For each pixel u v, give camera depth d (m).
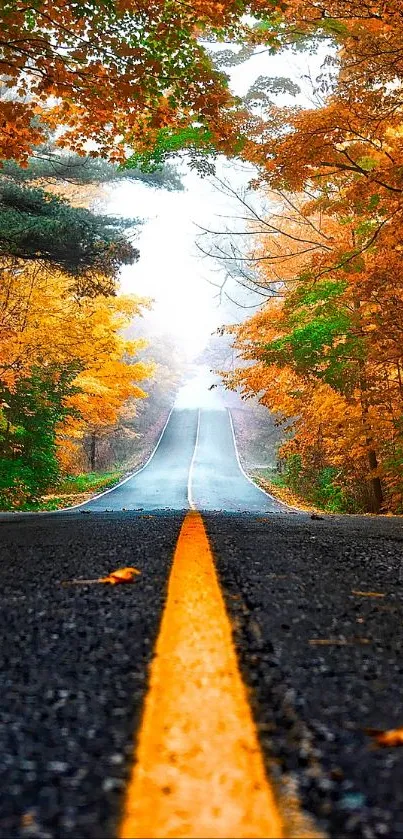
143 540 4.42
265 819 0.68
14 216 17.09
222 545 4.11
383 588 2.72
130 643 1.62
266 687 1.25
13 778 0.82
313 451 30.92
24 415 24.17
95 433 50.44
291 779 0.81
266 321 20.83
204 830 0.66
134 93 9.09
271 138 11.59
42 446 24.80
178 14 8.31
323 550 4.12
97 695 1.21
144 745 0.91
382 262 13.65
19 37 8.44
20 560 3.41
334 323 15.88
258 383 22.44
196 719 1.02
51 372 24.58
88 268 19.69
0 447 23.47
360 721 1.07
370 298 15.03
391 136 13.04
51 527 5.97
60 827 0.68
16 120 9.41
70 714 1.10
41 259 19.33
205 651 1.48
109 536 4.76
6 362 20.97
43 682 1.31
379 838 0.66
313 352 15.96
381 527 6.98
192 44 8.84
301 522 7.50
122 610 2.05
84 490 35.22
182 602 2.12
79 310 23.98
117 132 10.38
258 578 2.76
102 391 30.62
